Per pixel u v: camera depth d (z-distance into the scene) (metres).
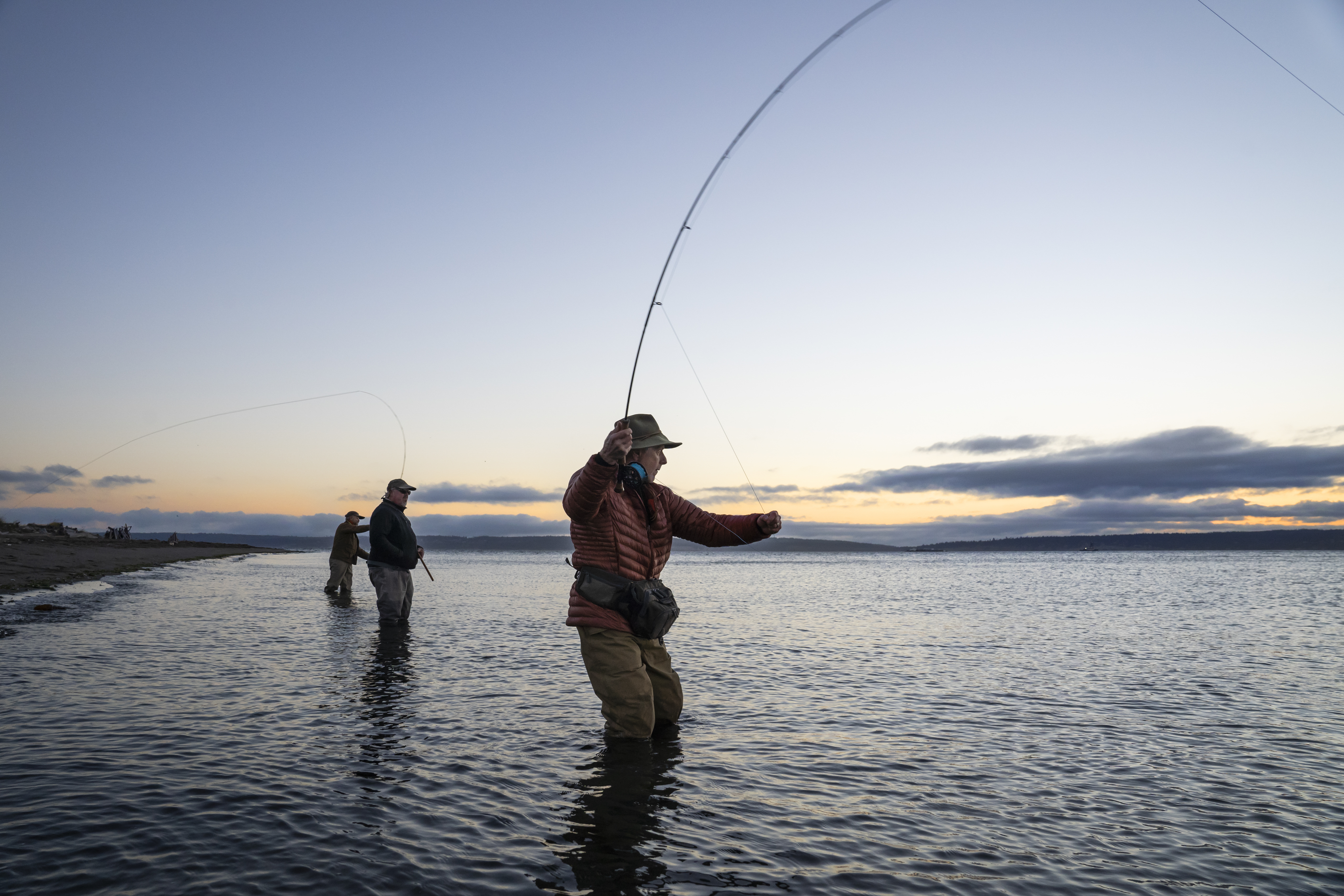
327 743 4.71
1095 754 4.87
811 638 11.40
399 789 3.85
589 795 3.84
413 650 9.09
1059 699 6.75
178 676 6.94
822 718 5.85
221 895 2.62
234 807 3.52
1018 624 13.88
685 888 2.81
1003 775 4.38
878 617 15.34
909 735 5.33
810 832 3.42
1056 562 91.06
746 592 25.69
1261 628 13.11
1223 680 7.86
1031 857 3.18
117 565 27.47
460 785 3.95
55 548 34.41
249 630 10.66
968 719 5.89
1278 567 59.62
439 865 2.94
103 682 6.52
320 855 2.99
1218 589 27.20
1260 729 5.61
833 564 87.50
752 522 5.16
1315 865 3.14
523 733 5.11
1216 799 3.98
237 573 29.69
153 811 3.43
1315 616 15.46
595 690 5.09
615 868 2.97
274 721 5.28
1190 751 4.96
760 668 8.45
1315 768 4.57
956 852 3.23
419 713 5.65
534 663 8.16
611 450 4.37
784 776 4.27
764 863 3.06
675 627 13.07
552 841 3.23
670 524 5.30
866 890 2.84
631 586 5.00
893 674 8.09
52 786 3.74
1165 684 7.57
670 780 4.14
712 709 6.14
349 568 17.62
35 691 6.05
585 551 5.13
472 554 169.00
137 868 2.82
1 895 2.56
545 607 16.30
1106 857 3.20
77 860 2.88
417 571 44.44
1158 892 2.87
